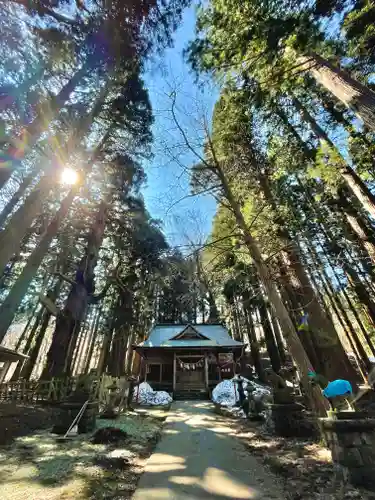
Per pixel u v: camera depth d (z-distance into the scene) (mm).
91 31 4879
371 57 4902
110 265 17234
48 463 3748
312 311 7500
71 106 6883
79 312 10914
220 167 7059
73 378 10203
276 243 7371
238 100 5480
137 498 2689
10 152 5234
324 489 2803
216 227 10492
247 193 8430
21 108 5484
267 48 4062
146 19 4895
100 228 13203
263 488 2893
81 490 2875
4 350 5156
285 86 5203
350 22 3887
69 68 5945
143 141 10852
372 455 2979
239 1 4074
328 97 7910
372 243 7512
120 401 8836
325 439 4277
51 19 4602
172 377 18000
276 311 5570
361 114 4301
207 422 7152
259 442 4855
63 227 12461
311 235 7852
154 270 15234
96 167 11938
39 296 10898
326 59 4938
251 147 8523
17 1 4195
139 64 5844
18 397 8750
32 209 5605
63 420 5758
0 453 4207
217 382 16938
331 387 3498
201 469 3547
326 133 8258
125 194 13961
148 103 9305
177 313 27375
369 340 11352
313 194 8484
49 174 6582
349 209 8164
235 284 11883
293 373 7273
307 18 3709
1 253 4723
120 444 4809
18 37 4695
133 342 25438
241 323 22625
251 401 7215
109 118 9555
